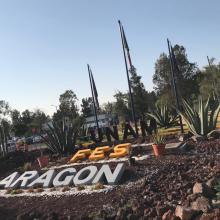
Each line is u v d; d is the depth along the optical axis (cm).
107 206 1050
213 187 944
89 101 8844
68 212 1076
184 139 1694
